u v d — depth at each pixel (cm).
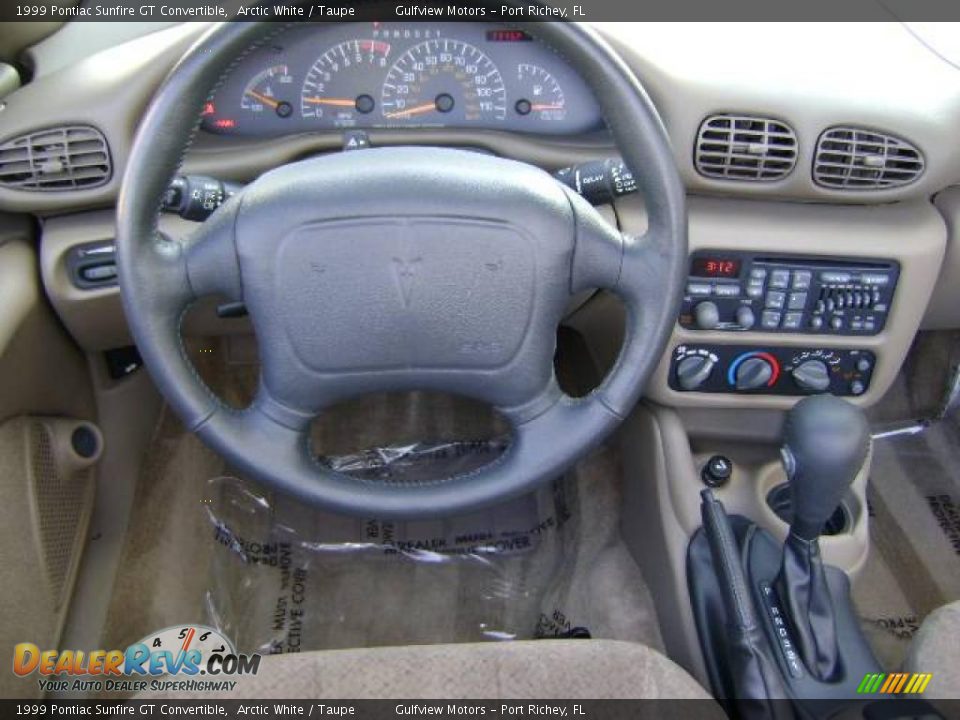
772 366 143
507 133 136
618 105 93
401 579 168
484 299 100
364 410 185
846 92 126
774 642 122
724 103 125
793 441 108
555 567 170
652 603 164
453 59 130
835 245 133
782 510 151
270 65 128
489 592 167
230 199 98
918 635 112
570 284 102
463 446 182
